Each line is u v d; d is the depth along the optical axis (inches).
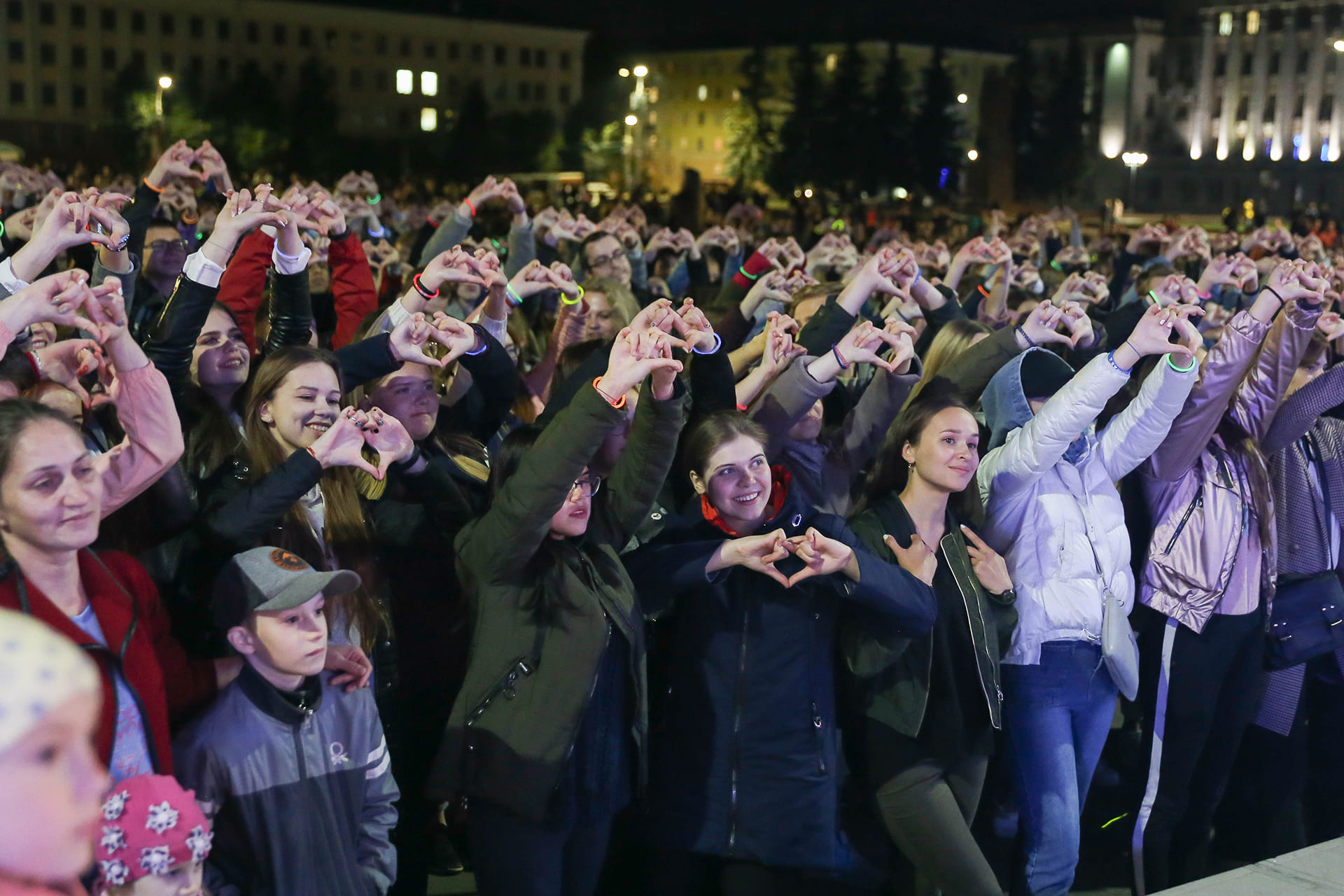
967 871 149.9
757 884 143.6
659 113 4911.4
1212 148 4192.9
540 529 128.3
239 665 118.5
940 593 154.7
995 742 167.5
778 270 241.0
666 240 392.8
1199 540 178.9
